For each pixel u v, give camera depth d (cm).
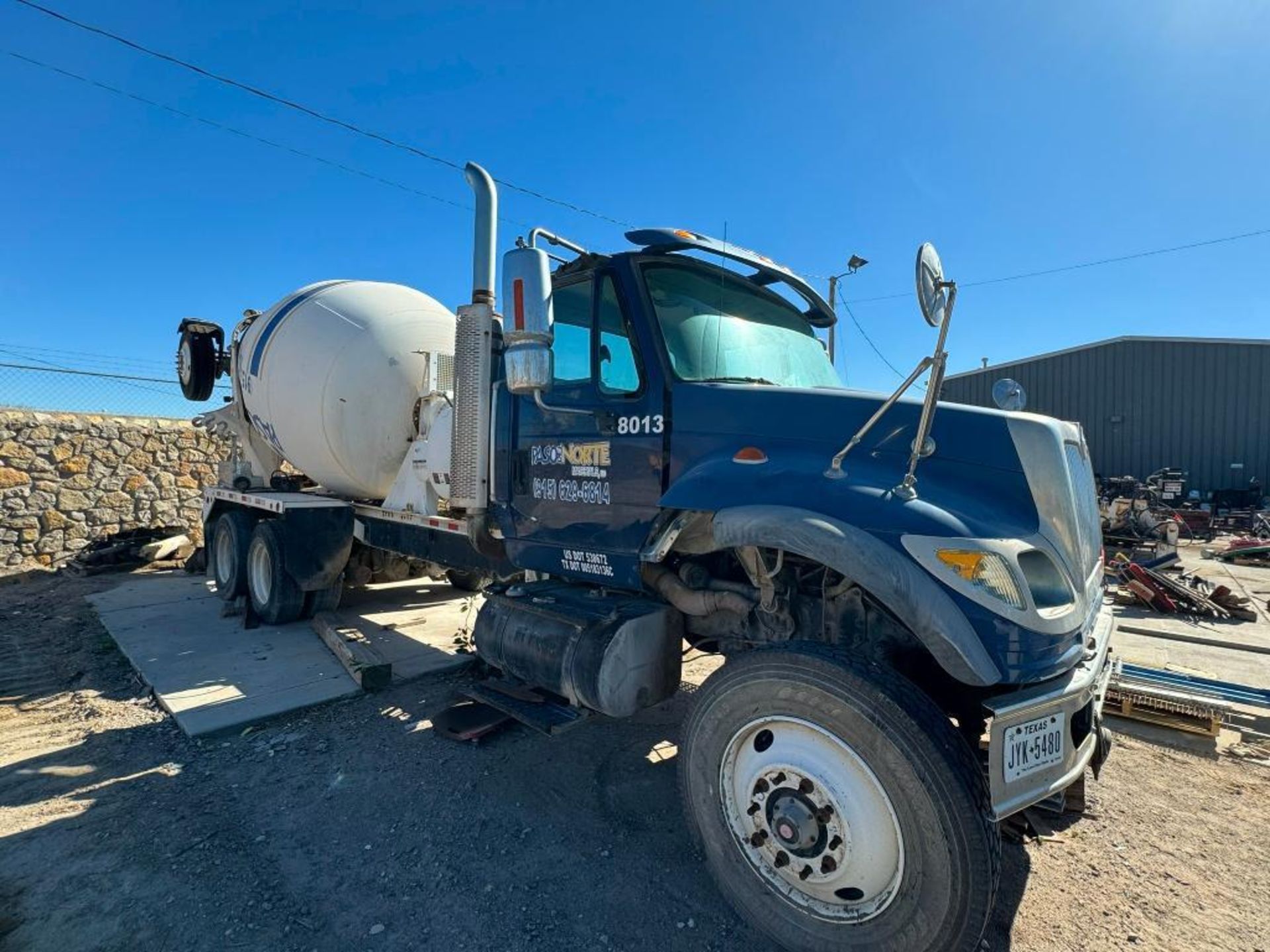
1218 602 785
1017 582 223
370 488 616
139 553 997
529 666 342
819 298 418
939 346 226
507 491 393
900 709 214
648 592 342
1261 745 412
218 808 334
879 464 261
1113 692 451
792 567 290
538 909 260
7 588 884
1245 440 2305
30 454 990
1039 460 254
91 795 348
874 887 220
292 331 632
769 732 245
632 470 320
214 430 815
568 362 356
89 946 240
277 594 605
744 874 247
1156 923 254
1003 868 287
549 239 372
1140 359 2431
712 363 331
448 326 631
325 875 281
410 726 429
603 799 341
